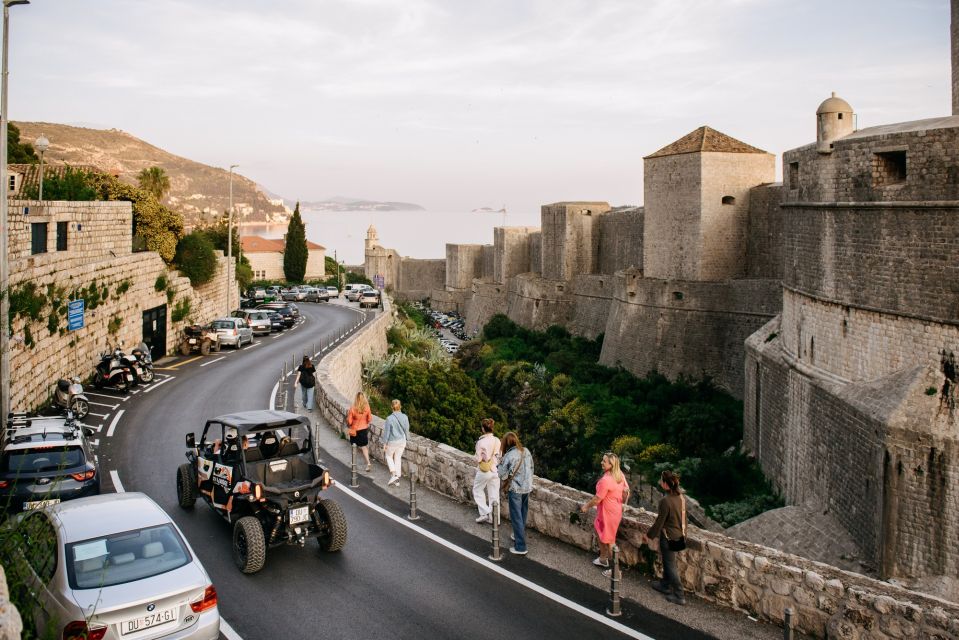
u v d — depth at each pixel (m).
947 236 19.72
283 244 125.44
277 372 34.25
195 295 44.28
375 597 11.05
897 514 19.64
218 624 9.05
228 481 12.95
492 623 10.20
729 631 9.89
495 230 93.19
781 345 29.59
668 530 10.82
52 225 28.14
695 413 39.75
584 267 72.06
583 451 41.03
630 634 9.84
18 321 23.02
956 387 19.45
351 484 16.75
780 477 28.70
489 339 76.56
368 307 71.44
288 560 12.50
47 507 10.21
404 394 38.97
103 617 8.23
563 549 12.88
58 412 23.47
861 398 21.75
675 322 49.78
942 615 8.49
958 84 27.55
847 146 23.22
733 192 49.56
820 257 25.25
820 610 9.53
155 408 26.05
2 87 19.31
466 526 14.12
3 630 5.88
